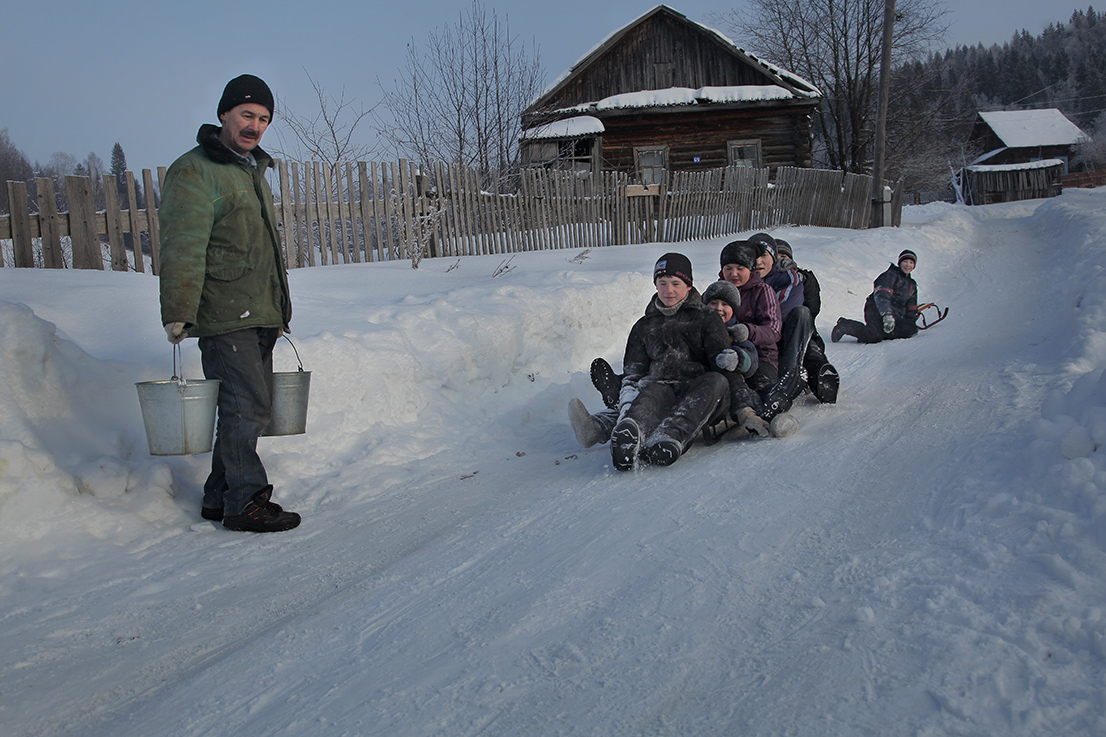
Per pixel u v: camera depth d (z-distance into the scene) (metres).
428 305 6.80
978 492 3.33
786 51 41.59
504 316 7.01
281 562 3.79
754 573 2.95
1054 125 74.50
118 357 5.20
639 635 2.59
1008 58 114.88
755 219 19.22
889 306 8.38
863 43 40.22
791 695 2.16
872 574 2.79
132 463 4.50
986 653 2.19
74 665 2.84
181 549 3.99
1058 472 3.12
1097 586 2.40
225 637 3.01
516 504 4.27
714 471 4.29
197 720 2.39
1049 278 10.90
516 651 2.58
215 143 4.10
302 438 5.29
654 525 3.57
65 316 5.75
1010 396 4.98
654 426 4.62
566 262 11.55
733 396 5.01
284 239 10.03
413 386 6.02
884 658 2.26
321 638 2.88
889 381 6.36
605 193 15.01
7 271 7.23
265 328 4.39
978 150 77.19
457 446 5.71
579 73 26.81
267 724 2.32
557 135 23.30
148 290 6.74
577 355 7.85
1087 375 3.84
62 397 4.52
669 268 4.88
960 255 15.96
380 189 11.17
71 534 3.91
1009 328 8.00
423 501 4.59
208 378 4.25
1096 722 1.87
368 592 3.28
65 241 8.88
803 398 5.93
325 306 6.86
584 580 3.08
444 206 11.69
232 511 4.20
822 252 13.88
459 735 2.15
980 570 2.67
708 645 2.48
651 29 27.30
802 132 26.38
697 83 27.28
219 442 4.26
